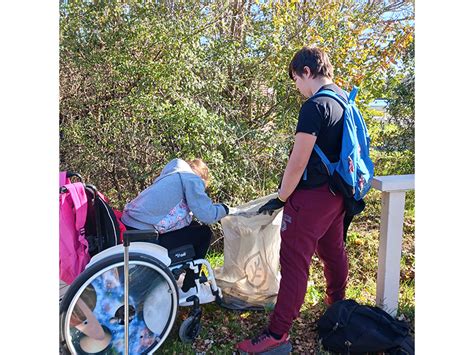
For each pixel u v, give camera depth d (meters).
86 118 4.04
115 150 4.08
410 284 3.45
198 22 3.98
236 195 4.04
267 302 2.97
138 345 2.34
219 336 2.69
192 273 2.63
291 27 4.30
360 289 3.38
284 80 4.23
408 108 4.74
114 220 2.39
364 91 4.17
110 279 2.21
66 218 2.28
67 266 2.23
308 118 2.17
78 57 3.93
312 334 2.71
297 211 2.31
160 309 2.38
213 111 4.17
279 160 4.12
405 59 4.37
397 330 2.40
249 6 4.40
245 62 4.28
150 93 3.81
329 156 2.28
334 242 2.68
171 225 2.59
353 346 2.42
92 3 3.81
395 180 2.59
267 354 2.42
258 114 4.50
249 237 2.84
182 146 3.90
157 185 2.56
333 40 4.23
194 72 4.06
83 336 2.21
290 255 2.36
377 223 4.59
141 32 3.76
